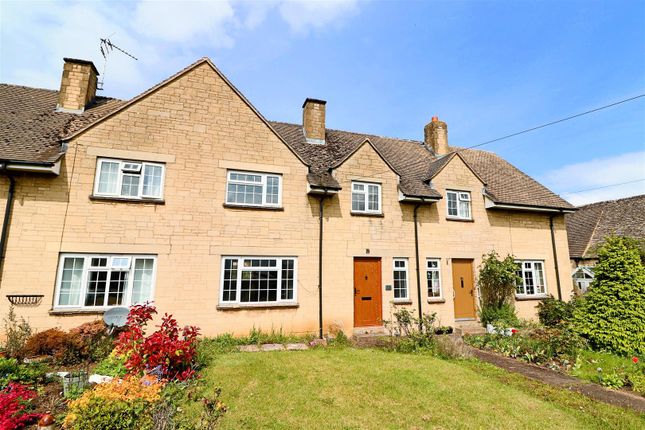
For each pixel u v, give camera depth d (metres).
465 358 9.80
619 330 10.44
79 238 10.05
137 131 11.05
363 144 14.21
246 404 6.29
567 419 6.09
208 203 11.51
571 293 16.64
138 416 4.97
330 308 12.50
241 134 12.23
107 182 10.66
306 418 5.82
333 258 12.87
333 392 6.96
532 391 7.43
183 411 5.82
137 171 10.95
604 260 11.97
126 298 10.32
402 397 6.80
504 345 10.95
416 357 9.71
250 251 11.77
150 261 10.76
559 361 9.73
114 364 7.69
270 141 12.59
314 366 8.57
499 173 18.58
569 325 11.80
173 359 7.45
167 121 11.42
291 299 12.12
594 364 9.38
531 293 16.03
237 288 11.51
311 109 15.88
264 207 12.14
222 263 11.45
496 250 15.63
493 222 15.86
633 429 5.78
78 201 10.18
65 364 8.09
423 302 13.92
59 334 8.53
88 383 6.71
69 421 5.00
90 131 10.59
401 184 14.48
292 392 6.90
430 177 15.15
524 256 16.14
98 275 10.17
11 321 9.13
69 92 12.27
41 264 9.62
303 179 12.88
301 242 12.50
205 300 11.03
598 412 6.42
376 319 13.22
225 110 12.16
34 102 12.27
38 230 9.72
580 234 22.67
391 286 13.55
